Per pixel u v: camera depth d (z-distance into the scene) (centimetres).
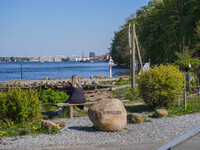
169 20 4181
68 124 879
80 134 733
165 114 963
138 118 878
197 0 3338
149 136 701
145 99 1147
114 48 9838
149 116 999
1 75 6025
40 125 847
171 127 802
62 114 1016
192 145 223
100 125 750
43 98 1254
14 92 891
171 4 4112
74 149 597
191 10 3388
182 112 1052
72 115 1004
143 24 5181
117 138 686
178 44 3738
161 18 4369
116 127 749
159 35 4612
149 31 4850
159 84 1100
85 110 1155
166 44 4253
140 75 1166
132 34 1650
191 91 1648
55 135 725
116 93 1750
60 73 6756
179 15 4084
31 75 5928
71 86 1023
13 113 871
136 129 782
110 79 2938
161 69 1126
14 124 852
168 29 4191
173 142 223
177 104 1195
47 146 625
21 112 850
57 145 631
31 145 634
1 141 673
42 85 2319
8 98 881
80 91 1023
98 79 2972
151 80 1100
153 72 1116
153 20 4806
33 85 2402
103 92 1908
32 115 891
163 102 1116
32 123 876
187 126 812
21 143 652
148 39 4797
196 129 257
